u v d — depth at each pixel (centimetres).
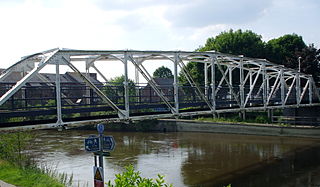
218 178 2041
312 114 3897
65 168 2298
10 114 1248
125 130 4825
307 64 4875
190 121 4372
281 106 3170
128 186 718
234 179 2016
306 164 2403
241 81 2634
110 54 1593
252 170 2241
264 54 5344
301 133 3516
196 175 2111
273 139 3522
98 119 1501
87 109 1503
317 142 3291
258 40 5594
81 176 2061
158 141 3622
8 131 1207
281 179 2012
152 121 4656
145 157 2697
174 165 2392
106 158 2666
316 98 4322
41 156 2742
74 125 1403
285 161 2509
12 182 1374
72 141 3631
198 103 2205
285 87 4006
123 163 2462
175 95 1925
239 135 3869
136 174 764
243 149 3022
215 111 2189
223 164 2425
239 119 4188
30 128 1267
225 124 4047
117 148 3175
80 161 2539
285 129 3619
